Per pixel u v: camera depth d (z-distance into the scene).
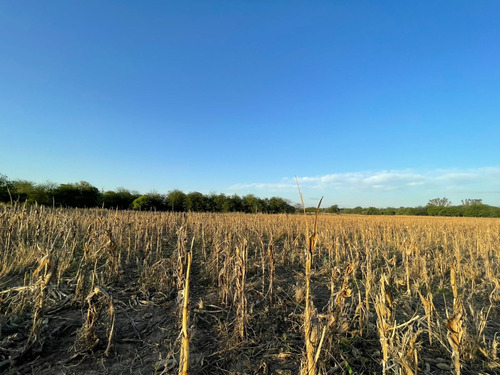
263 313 4.05
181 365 2.33
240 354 3.09
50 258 2.99
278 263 7.35
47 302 4.04
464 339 3.10
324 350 2.74
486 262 6.32
